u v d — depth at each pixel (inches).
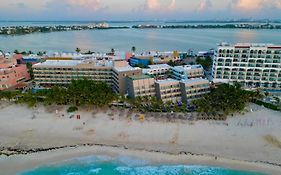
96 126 4153.5
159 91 4916.3
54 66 6112.2
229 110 4451.3
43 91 5216.5
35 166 3245.6
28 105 4913.9
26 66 7106.3
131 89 4995.1
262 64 6063.0
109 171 3179.1
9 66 6555.1
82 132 3986.2
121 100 4817.9
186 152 3464.6
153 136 3850.9
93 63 6107.3
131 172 3152.1
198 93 5019.7
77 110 4714.6
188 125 4148.6
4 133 3956.7
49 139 3806.6
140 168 3213.6
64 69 6107.3
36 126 4168.3
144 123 4229.8
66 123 4256.9
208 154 3420.3
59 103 4950.8
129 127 4111.7
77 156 3440.0
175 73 6530.5
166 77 6934.1
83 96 4677.7
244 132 3927.2
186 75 6220.5
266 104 4918.8
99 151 3535.9
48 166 3253.0
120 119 4372.5
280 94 5797.2
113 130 4028.1
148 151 3503.9
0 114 4613.7
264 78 6166.3
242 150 3491.6
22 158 3380.9
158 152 3479.3
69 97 4749.0
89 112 4645.7
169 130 4008.4
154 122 4259.4
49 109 4790.8
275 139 3722.9
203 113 4515.3
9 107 4938.5
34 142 3730.3
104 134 3924.7
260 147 3548.2
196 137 3804.1
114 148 3590.1
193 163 3272.6
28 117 4483.3
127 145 3649.1
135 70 5467.5
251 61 6102.4
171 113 4559.5
